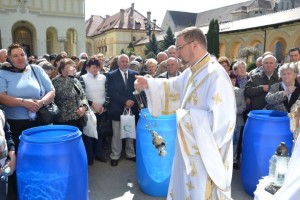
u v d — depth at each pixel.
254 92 3.93
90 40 57.25
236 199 3.34
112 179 3.88
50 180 2.30
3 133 2.39
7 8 27.28
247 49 18.45
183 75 2.47
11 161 2.51
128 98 4.28
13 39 29.23
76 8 29.94
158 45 28.47
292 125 2.41
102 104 4.35
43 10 28.70
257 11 45.75
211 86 2.03
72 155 2.41
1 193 2.45
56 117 3.35
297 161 1.23
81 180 2.50
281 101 3.51
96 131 4.04
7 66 3.13
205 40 2.15
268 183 2.30
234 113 2.03
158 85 2.52
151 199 3.36
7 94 3.07
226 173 2.09
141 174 3.42
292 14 19.70
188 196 2.17
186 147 2.07
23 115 3.12
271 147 3.09
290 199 1.09
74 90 3.90
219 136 1.98
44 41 29.12
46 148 2.31
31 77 3.22
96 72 4.36
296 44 18.56
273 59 3.91
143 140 3.28
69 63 3.92
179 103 2.53
